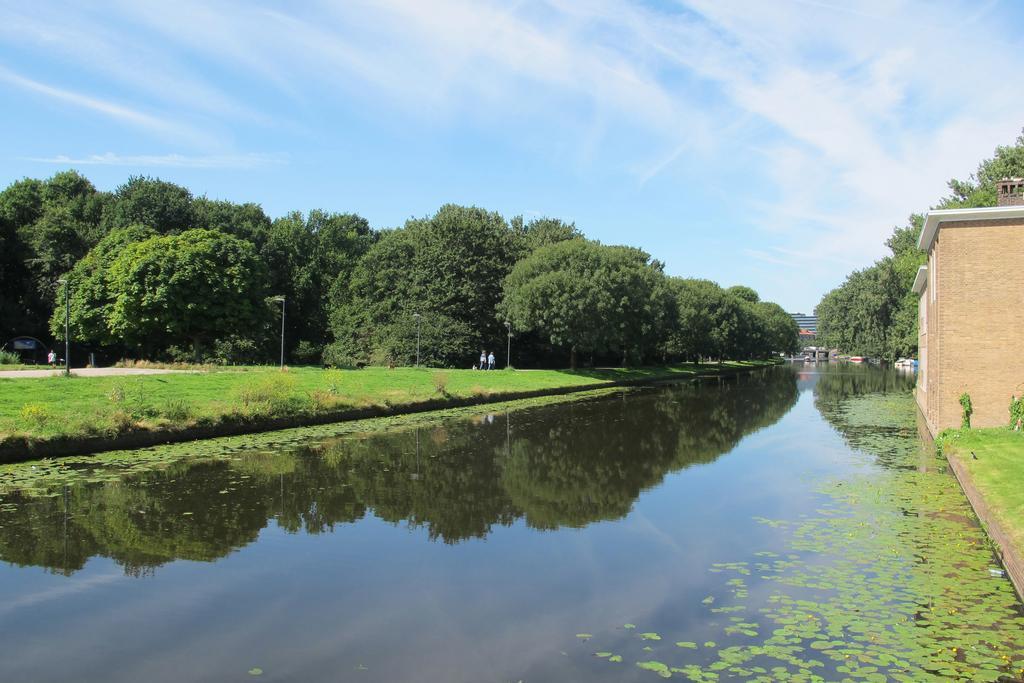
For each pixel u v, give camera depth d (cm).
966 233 2384
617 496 1583
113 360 5734
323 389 3105
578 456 2131
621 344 7069
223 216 6500
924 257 5850
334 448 2159
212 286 4875
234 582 996
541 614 877
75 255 5672
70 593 945
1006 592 919
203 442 2181
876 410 3722
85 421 1958
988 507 1220
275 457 1973
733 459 2083
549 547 1180
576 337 5662
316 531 1264
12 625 837
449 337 5753
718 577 1010
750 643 774
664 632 813
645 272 7294
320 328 6994
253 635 811
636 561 1100
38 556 1100
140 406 2208
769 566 1055
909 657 727
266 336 6103
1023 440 1912
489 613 883
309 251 7419
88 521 1290
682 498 1559
